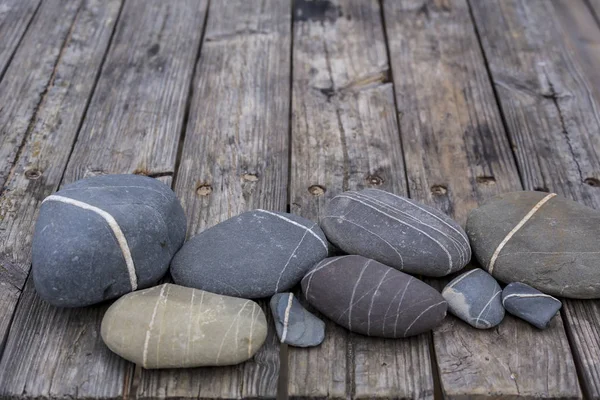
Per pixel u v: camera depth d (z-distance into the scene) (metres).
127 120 1.12
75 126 1.11
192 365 0.84
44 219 0.88
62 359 0.86
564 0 1.41
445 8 1.34
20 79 1.18
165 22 1.30
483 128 1.12
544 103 1.16
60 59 1.22
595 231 0.92
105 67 1.21
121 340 0.84
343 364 0.86
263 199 1.02
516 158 1.08
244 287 0.89
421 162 1.07
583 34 1.35
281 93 1.17
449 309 0.89
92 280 0.86
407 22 1.31
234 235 0.92
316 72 1.21
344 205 0.95
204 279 0.89
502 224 0.94
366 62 1.23
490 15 1.32
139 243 0.88
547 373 0.85
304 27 1.30
